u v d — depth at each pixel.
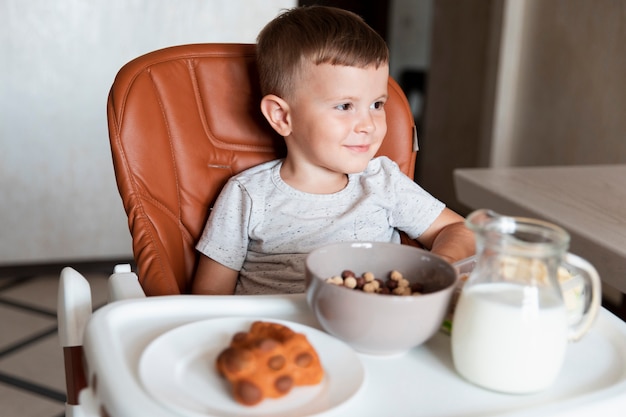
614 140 2.33
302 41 1.04
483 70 3.17
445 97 3.55
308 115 1.06
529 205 1.24
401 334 0.62
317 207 1.13
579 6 2.48
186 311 0.72
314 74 1.03
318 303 0.65
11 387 1.78
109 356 0.61
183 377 0.59
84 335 0.65
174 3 2.34
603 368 0.66
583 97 2.48
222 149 1.17
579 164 2.53
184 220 1.13
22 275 2.50
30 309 2.25
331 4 4.75
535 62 2.79
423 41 5.29
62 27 2.28
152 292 0.96
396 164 1.22
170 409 0.54
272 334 0.60
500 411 0.58
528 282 0.59
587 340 0.72
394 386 0.61
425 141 3.81
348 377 0.60
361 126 1.05
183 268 1.12
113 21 2.31
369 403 0.58
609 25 2.32
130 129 1.05
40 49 2.29
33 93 2.33
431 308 0.61
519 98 2.91
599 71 2.39
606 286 2.32
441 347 0.69
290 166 1.15
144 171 1.06
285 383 0.56
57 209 2.47
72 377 0.74
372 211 1.14
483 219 0.62
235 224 1.12
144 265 1.00
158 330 0.68
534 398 0.60
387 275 0.75
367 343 0.63
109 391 0.56
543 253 0.57
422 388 0.61
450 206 3.55
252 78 1.16
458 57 3.39
